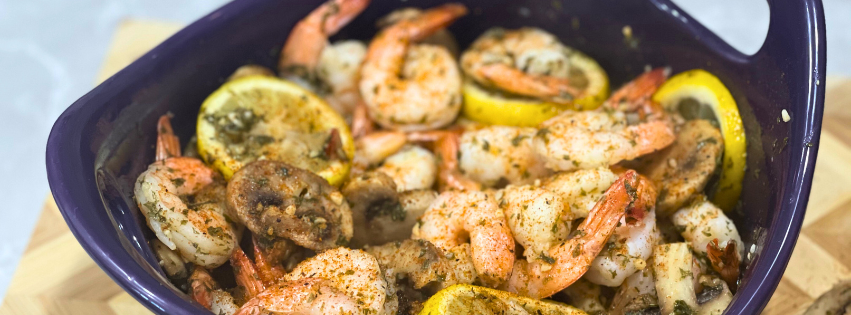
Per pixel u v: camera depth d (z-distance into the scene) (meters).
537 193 0.43
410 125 0.49
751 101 0.44
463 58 0.51
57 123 0.40
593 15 0.50
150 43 0.55
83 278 0.47
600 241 0.41
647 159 0.46
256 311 0.40
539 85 0.48
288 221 0.42
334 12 0.49
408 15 0.51
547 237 0.42
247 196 0.42
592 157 0.44
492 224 0.42
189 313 0.37
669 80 0.48
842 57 0.58
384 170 0.47
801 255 0.47
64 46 0.61
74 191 0.39
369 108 0.49
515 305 0.40
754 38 0.60
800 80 0.41
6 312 0.46
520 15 0.51
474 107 0.50
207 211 0.42
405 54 0.50
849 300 0.46
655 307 0.42
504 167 0.47
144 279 0.38
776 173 0.42
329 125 0.47
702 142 0.45
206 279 0.42
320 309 0.40
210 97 0.46
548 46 0.51
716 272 0.43
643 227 0.43
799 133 0.41
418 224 0.44
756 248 0.42
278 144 0.46
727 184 0.45
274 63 0.49
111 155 0.42
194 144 0.46
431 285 0.42
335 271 0.41
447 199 0.44
